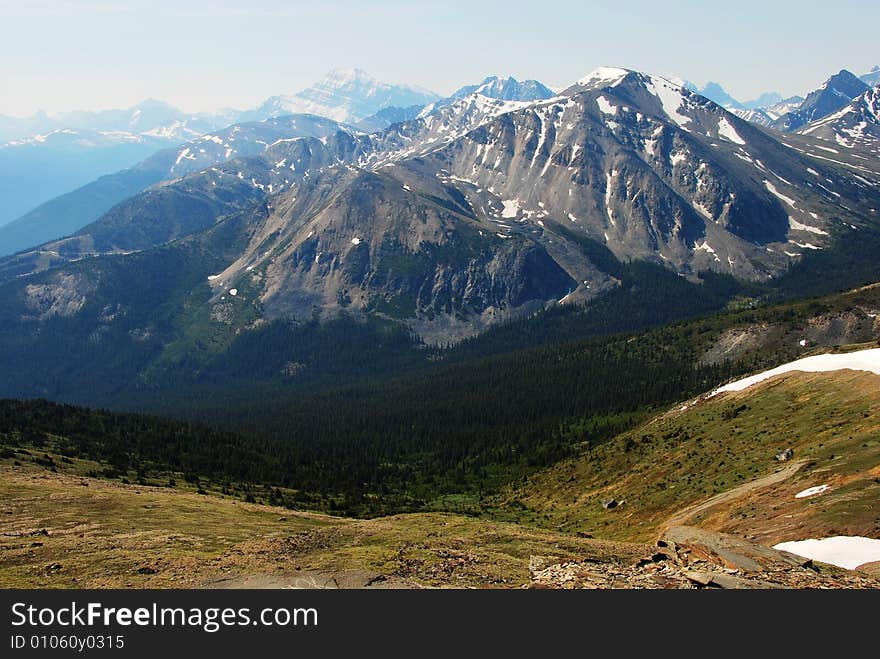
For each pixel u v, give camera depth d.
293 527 73.81
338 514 130.00
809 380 131.25
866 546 59.38
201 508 80.88
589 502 129.25
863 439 89.00
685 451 128.25
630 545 58.44
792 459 97.69
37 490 81.31
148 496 85.88
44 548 55.88
